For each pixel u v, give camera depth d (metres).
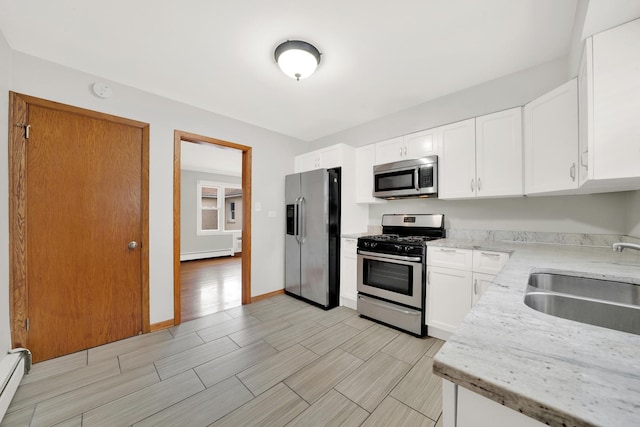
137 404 1.49
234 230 7.46
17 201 1.84
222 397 1.55
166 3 1.44
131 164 2.37
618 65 1.17
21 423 1.36
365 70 2.12
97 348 2.13
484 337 0.54
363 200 3.17
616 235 1.86
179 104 2.66
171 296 2.56
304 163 3.59
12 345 1.82
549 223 2.14
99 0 1.41
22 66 1.86
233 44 1.79
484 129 2.22
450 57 1.96
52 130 2.00
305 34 1.69
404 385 1.66
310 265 3.18
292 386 1.65
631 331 0.96
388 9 1.49
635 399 0.34
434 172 2.48
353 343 2.19
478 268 2.02
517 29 1.66
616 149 1.18
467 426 0.46
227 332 2.41
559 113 1.67
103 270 2.22
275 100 2.66
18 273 1.84
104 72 2.13
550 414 0.34
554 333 0.55
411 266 2.33
